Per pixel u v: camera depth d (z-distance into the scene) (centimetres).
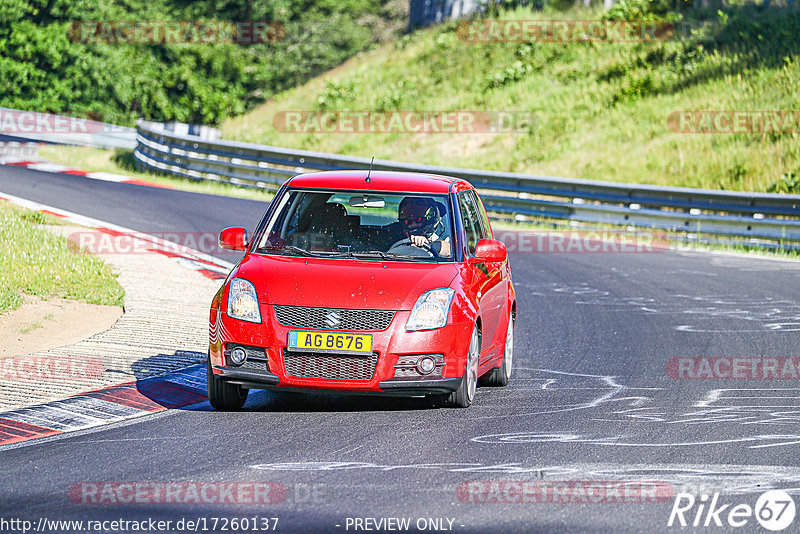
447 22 15950
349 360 2558
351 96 13825
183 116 17775
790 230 7181
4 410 2627
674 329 4150
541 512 1819
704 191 7619
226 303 2642
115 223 6644
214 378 2647
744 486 1997
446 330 2597
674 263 6412
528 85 12875
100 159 12162
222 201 8406
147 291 4438
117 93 17062
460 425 2538
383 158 11881
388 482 2006
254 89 19212
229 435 2411
